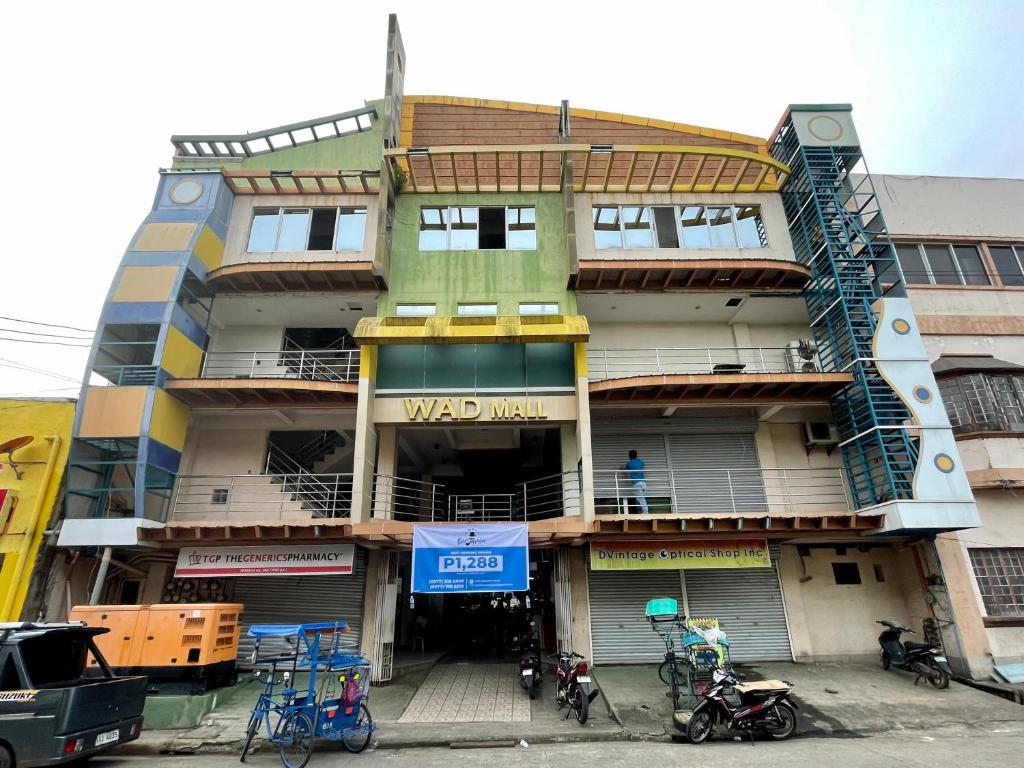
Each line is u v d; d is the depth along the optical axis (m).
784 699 9.42
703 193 16.41
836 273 14.38
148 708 9.91
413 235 16.00
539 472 19.53
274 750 8.84
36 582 12.27
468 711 10.55
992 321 15.88
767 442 15.33
